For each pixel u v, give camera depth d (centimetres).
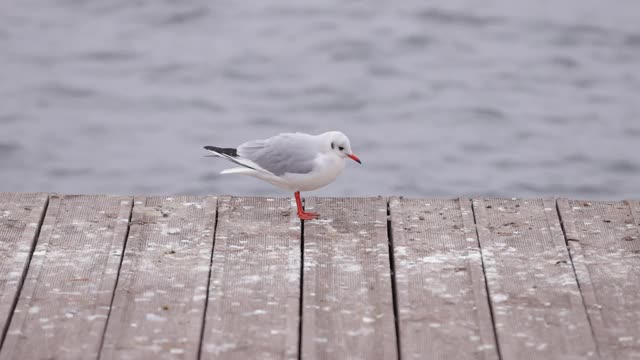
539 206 781
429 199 796
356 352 592
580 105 2512
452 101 2547
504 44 2914
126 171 2180
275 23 3069
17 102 2541
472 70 2747
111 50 2883
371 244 725
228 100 2570
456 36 2967
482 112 2478
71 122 2438
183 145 2308
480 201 788
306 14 3136
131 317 624
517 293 656
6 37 2948
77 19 3089
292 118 2472
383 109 2509
